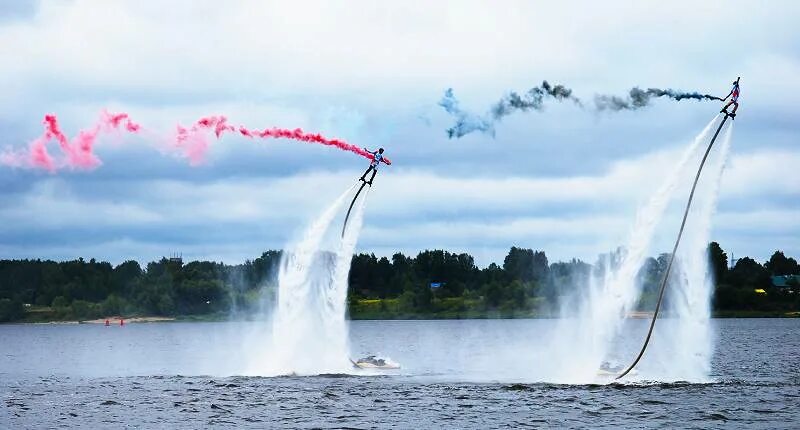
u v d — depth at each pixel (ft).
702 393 307.17
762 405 285.02
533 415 271.28
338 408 286.05
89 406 299.79
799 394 305.53
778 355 504.43
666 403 287.89
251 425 264.11
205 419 273.75
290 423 265.75
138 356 563.89
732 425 257.96
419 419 268.00
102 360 535.19
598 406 283.38
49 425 269.03
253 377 362.12
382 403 293.64
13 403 308.19
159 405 298.15
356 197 346.54
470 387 325.42
